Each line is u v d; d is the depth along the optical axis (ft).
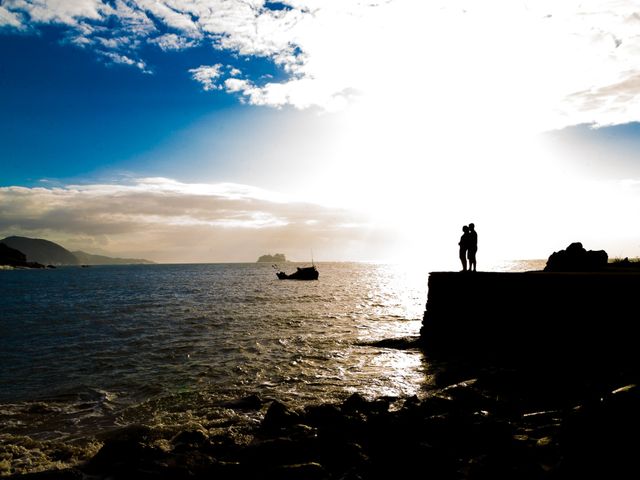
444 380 45.32
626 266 75.51
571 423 21.04
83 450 29.68
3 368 55.01
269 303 134.10
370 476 22.29
